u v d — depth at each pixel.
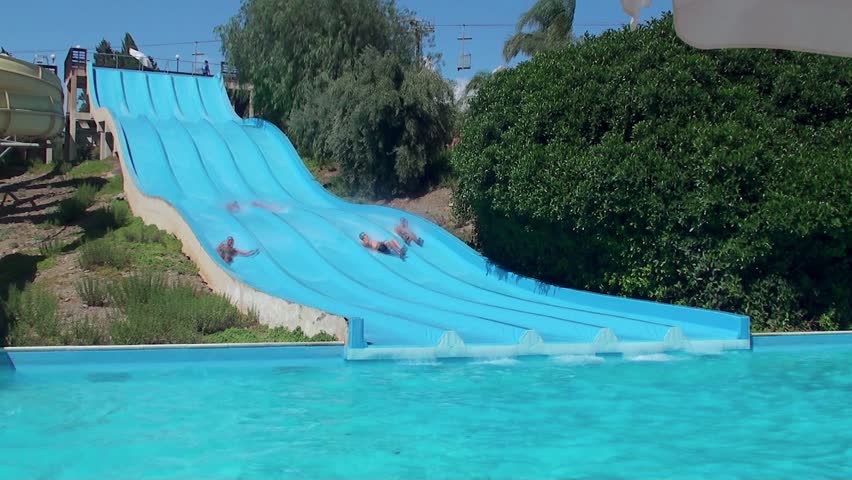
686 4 4.20
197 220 18.97
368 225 19.53
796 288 14.40
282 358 11.01
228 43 32.62
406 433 7.46
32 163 32.97
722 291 14.26
